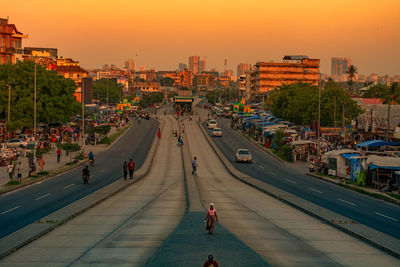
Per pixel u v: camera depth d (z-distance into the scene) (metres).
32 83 79.56
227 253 19.05
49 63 138.00
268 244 22.11
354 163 45.09
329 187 42.81
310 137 78.50
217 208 31.42
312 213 29.39
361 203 34.09
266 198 36.47
